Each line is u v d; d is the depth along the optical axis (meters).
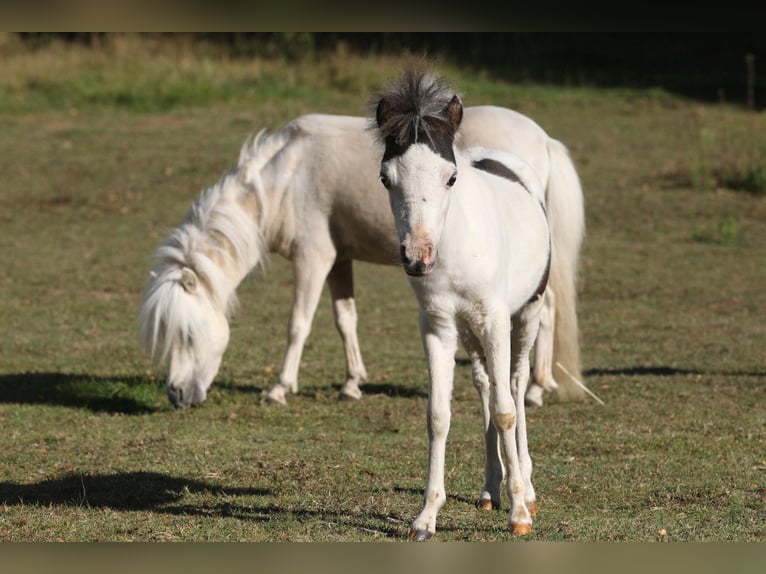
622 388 13.71
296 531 7.90
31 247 23.91
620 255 23.47
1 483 9.48
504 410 7.64
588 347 16.53
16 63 40.06
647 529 7.98
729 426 11.60
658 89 41.28
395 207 7.01
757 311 19.00
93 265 22.53
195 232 12.81
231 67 40.97
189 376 12.41
